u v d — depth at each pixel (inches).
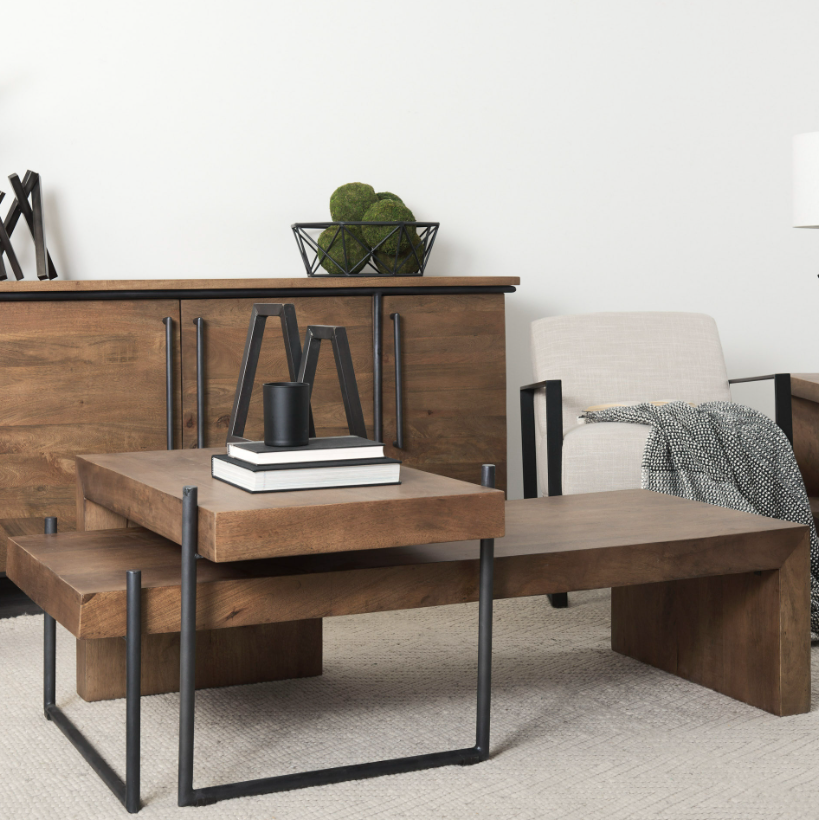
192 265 120.6
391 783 57.1
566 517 73.9
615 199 138.4
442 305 107.1
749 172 144.5
